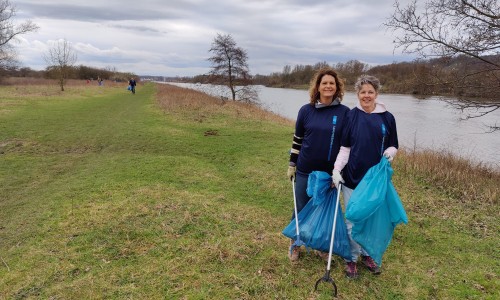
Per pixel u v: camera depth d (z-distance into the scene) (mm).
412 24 8695
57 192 5762
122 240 4098
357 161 3262
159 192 5645
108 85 46688
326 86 3252
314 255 3840
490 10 7965
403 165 7430
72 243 4031
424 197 5770
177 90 32938
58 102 20250
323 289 3279
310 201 3504
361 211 3031
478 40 8258
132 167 7293
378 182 3111
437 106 30703
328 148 3367
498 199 5664
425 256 3928
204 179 6602
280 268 3598
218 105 19062
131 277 3408
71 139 10305
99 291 3195
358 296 3199
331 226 3354
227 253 3836
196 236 4234
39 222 4570
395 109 28797
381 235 3170
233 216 4840
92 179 6484
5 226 4504
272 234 4344
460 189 6145
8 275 3416
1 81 37125
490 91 8820
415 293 3258
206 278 3414
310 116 3438
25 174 6918
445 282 3430
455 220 4891
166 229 4363
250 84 25766
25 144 9531
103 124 13023
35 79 45156
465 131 18547
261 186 6320
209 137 11102
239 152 9047
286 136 11711
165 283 3330
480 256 3930
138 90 40531
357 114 3289
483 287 3340
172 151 9109
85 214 4773
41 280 3344
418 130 18812
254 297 3162
